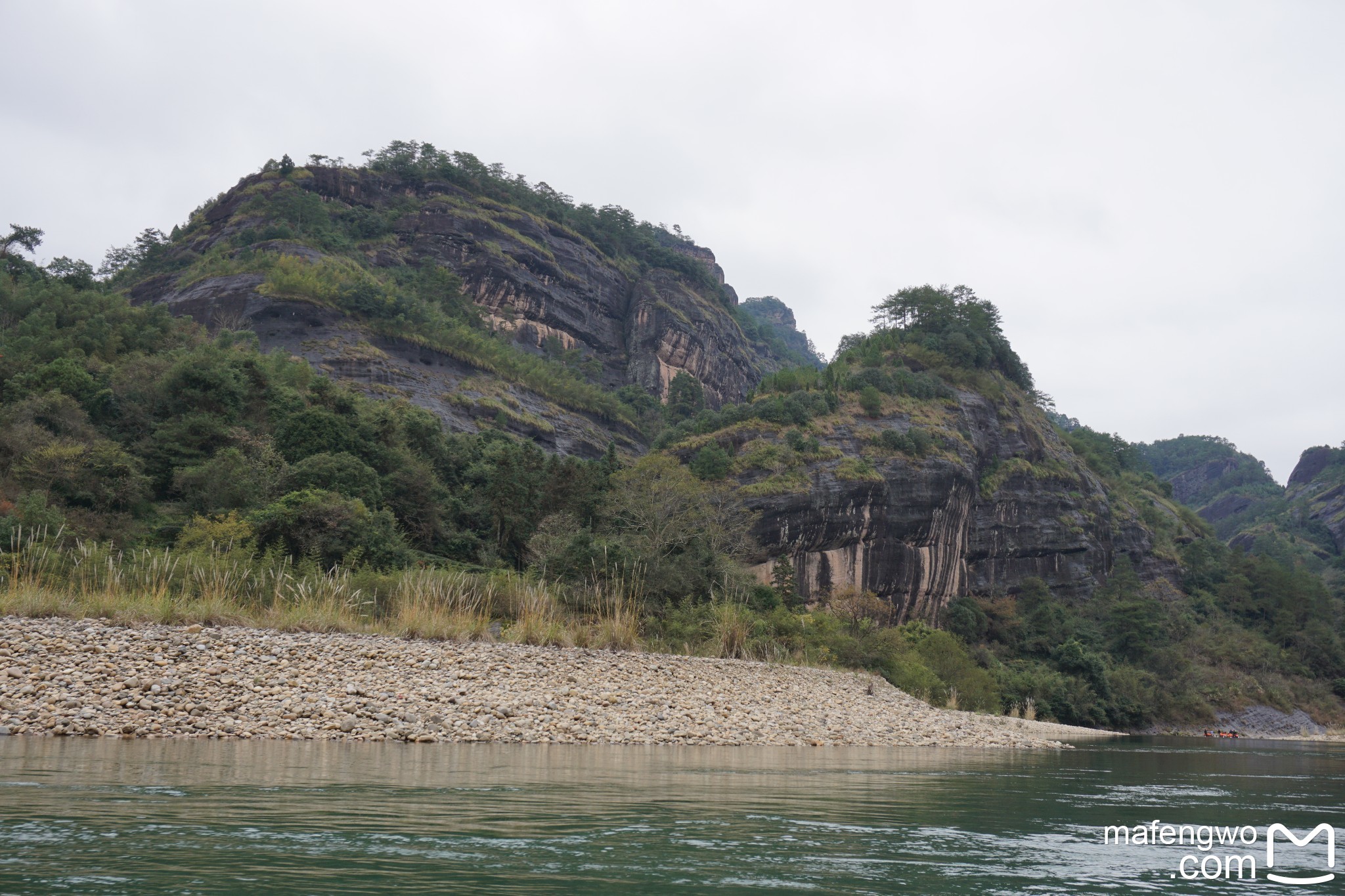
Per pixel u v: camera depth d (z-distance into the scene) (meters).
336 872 6.31
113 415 62.34
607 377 169.62
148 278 141.88
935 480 107.88
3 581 25.09
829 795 11.92
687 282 198.00
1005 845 8.68
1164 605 125.81
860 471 101.12
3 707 16.25
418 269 153.25
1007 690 75.44
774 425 108.50
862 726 27.39
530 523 64.88
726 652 37.78
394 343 116.50
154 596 24.83
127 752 13.19
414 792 10.19
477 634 28.45
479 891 5.99
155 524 50.34
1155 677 97.81
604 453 126.19
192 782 10.18
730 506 86.19
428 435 76.50
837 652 47.56
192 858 6.52
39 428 54.69
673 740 21.02
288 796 9.51
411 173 170.38
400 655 22.75
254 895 5.66
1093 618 117.31
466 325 137.00
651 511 61.41
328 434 63.16
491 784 11.18
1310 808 13.23
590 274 176.88
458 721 19.03
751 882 6.63
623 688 24.59
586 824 8.66
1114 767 21.41
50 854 6.48
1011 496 123.06
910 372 129.38
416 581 32.09
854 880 6.84
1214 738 69.75
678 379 151.12
